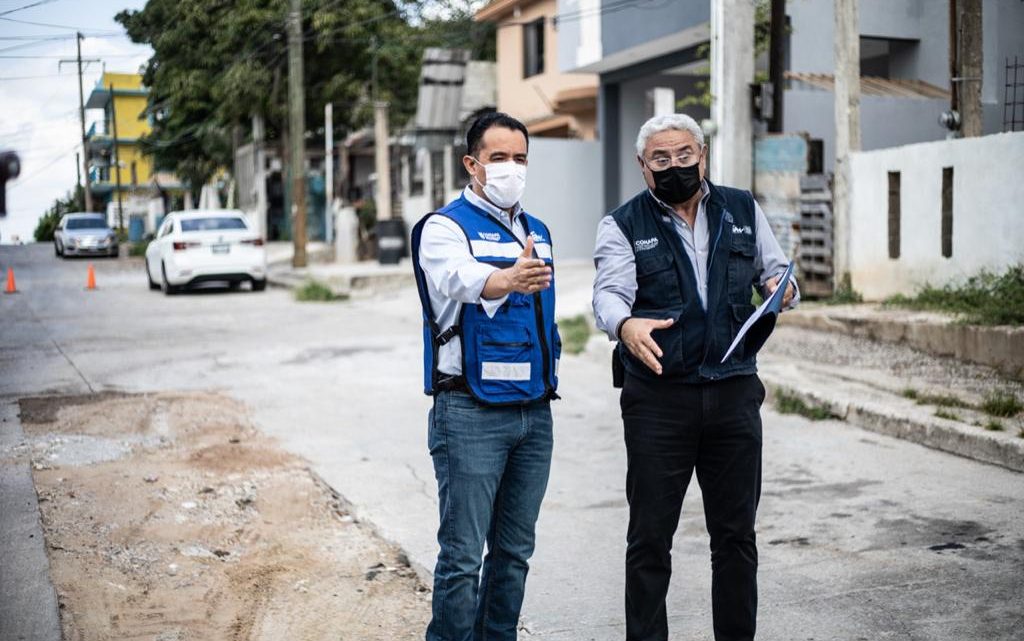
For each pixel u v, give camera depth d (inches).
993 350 328.2
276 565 202.5
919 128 580.7
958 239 400.5
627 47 695.7
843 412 309.3
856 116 452.4
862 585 181.8
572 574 196.4
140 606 180.2
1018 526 208.5
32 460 275.6
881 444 282.8
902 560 193.0
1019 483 239.3
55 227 1382.9
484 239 138.9
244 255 791.7
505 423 139.0
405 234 956.0
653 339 140.8
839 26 448.5
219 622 174.1
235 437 309.3
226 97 1089.4
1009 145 377.4
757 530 216.5
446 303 139.3
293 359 462.9
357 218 1077.1
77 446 292.4
